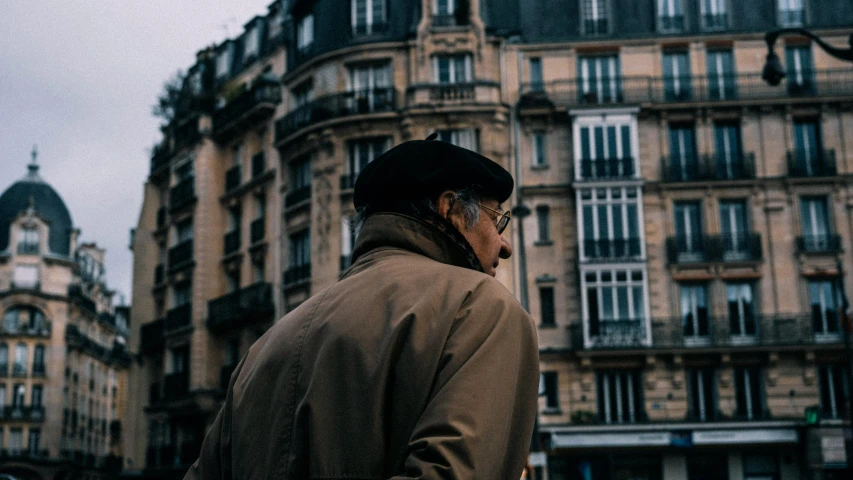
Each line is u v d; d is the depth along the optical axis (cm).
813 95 3406
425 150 194
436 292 171
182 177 4478
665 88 3484
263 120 4003
